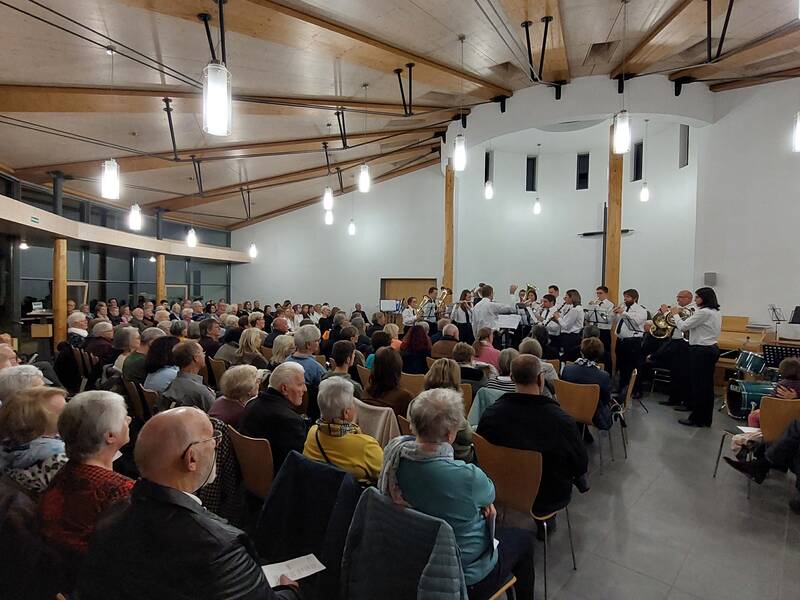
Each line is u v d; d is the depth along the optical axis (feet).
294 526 5.28
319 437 6.15
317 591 4.77
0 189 20.71
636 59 17.51
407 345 13.37
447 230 26.48
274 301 41.96
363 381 12.13
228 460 7.00
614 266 20.90
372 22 12.89
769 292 19.83
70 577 3.95
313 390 10.63
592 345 11.50
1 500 4.06
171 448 3.46
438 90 19.12
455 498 4.60
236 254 40.29
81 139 18.42
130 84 14.42
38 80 13.56
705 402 14.12
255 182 30.32
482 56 15.83
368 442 6.10
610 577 6.84
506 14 13.10
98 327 14.83
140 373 10.59
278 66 14.73
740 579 6.80
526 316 21.86
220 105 7.95
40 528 4.02
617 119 12.27
